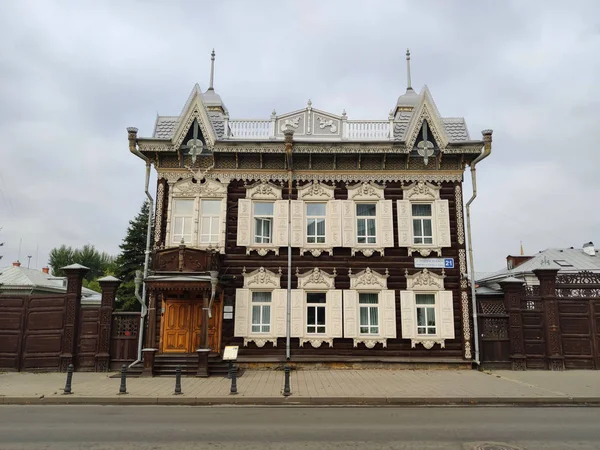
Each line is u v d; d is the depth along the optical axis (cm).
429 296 2050
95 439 855
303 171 2112
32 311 1923
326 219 2092
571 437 882
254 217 2100
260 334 1977
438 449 788
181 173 2098
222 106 2425
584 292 1991
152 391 1406
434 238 2077
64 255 6938
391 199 2095
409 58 2502
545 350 1956
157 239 2041
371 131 2177
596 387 1499
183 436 877
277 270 2030
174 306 1959
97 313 1930
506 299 2002
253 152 2069
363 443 823
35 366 1880
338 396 1320
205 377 1711
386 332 1978
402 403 1293
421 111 2094
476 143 2055
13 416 1094
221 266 2019
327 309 2012
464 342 1973
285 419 1051
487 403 1307
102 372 1861
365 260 2052
